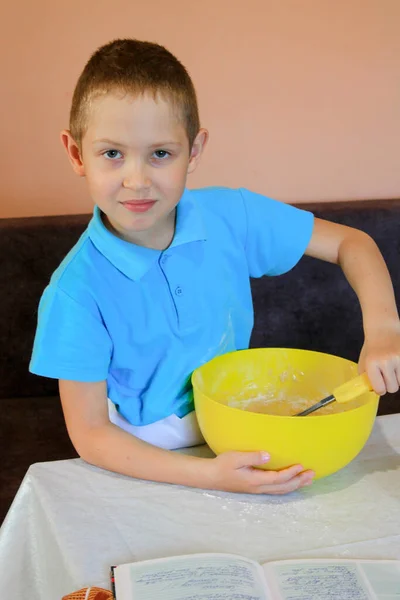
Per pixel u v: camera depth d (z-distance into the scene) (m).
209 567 0.74
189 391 1.08
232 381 1.10
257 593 0.70
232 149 1.96
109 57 0.91
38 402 1.80
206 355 1.09
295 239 1.21
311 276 1.92
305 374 1.10
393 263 1.97
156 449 0.94
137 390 1.08
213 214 1.14
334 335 1.98
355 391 0.91
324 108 1.98
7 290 1.76
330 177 2.05
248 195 1.20
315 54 1.93
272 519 0.84
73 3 1.78
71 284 0.98
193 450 1.04
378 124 2.03
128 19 1.81
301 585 0.72
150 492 0.90
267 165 2.00
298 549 0.79
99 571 0.74
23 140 1.86
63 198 1.91
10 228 1.74
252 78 1.92
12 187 1.89
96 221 1.02
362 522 0.84
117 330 1.02
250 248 1.20
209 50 1.87
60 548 0.79
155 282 1.04
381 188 2.09
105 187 0.91
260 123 1.96
